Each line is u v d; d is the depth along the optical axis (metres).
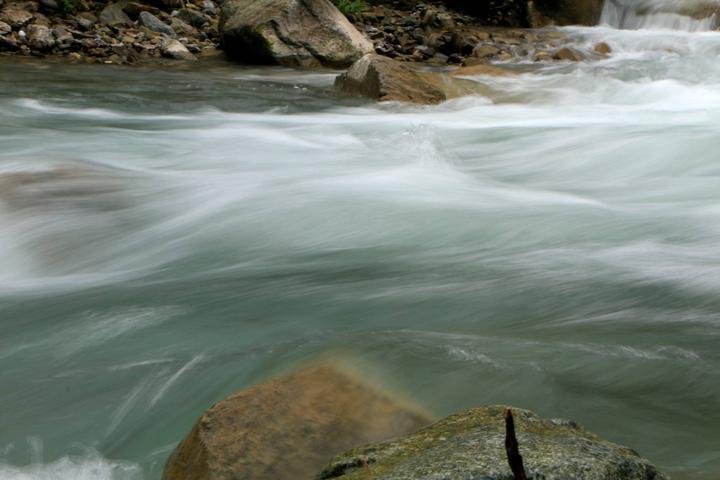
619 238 5.98
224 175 7.63
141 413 3.80
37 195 6.77
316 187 7.14
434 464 2.57
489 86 12.09
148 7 16.59
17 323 4.75
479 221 6.30
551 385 3.75
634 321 4.52
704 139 8.41
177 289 5.20
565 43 16.95
